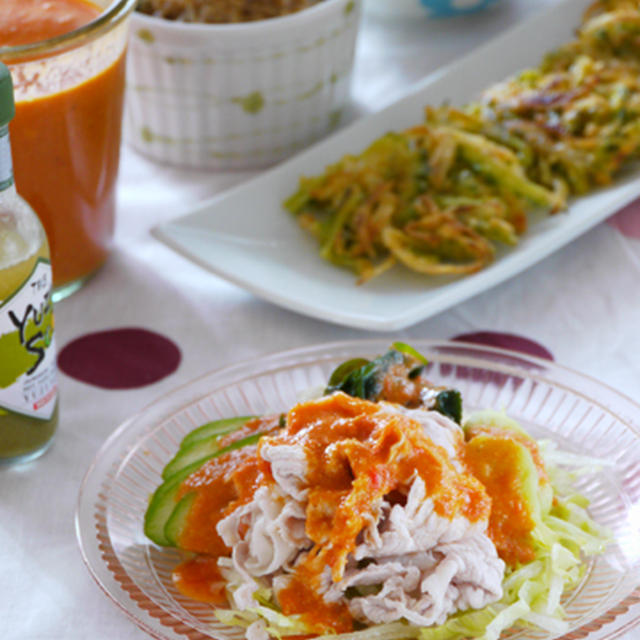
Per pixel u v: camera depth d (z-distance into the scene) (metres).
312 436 0.72
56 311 0.85
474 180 0.89
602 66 0.94
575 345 0.83
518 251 0.86
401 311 0.83
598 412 0.77
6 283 0.74
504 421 0.76
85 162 0.82
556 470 0.76
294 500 0.72
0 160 0.73
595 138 0.90
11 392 0.76
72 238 0.83
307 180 0.88
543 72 0.96
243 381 0.78
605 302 0.86
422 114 0.94
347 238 0.87
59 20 0.80
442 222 0.86
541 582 0.72
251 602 0.71
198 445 0.76
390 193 0.88
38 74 0.78
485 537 0.72
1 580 0.74
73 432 0.80
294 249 0.87
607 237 0.89
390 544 0.71
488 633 0.70
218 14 0.90
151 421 0.77
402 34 1.03
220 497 0.74
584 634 0.70
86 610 0.73
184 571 0.73
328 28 0.90
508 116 0.92
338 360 0.79
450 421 0.74
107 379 0.82
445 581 0.71
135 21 0.88
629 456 0.76
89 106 0.81
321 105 0.93
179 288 0.86
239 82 0.90
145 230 0.90
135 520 0.74
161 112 0.91
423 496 0.71
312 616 0.71
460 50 1.02
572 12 1.00
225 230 0.87
